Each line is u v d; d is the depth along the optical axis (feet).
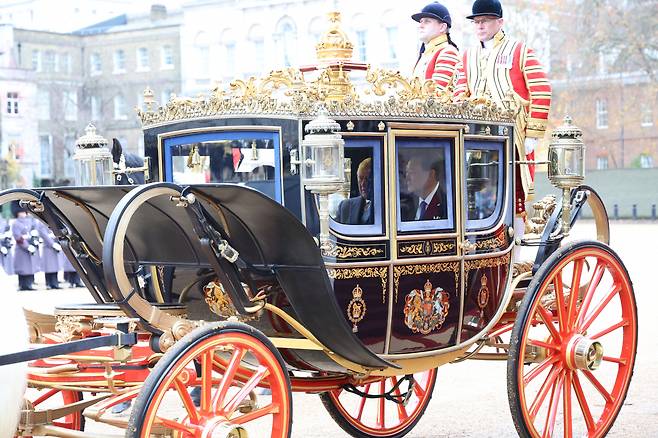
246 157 18.54
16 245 59.11
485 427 23.85
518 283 21.98
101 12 211.61
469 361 33.45
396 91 18.66
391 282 18.12
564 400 21.09
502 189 20.89
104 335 16.26
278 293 17.66
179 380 14.87
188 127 18.79
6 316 13.91
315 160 16.57
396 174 18.22
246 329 15.55
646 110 151.53
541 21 140.15
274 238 16.81
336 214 17.63
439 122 18.97
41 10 208.13
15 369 13.74
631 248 78.13
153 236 18.19
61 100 172.35
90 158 20.04
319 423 24.91
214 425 15.03
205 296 18.56
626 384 22.08
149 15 180.04
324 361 18.08
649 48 143.64
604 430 21.63
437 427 23.94
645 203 137.39
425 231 18.76
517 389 19.98
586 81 144.66
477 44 24.67
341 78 17.81
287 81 18.07
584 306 21.54
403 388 26.35
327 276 16.75
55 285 60.59
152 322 15.51
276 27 119.65
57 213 18.06
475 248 19.79
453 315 19.42
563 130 21.79
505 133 20.81
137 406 14.26
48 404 24.41
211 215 16.89
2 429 13.66
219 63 139.44
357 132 17.67
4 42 168.76
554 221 21.70
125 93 173.68
